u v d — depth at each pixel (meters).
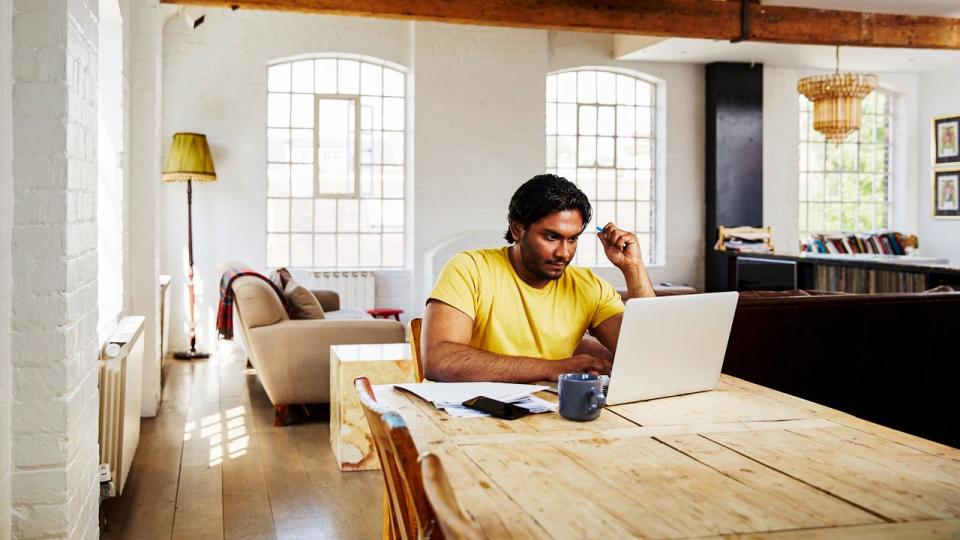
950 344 4.01
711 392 1.95
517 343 2.15
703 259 8.83
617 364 1.76
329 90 7.73
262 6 5.34
